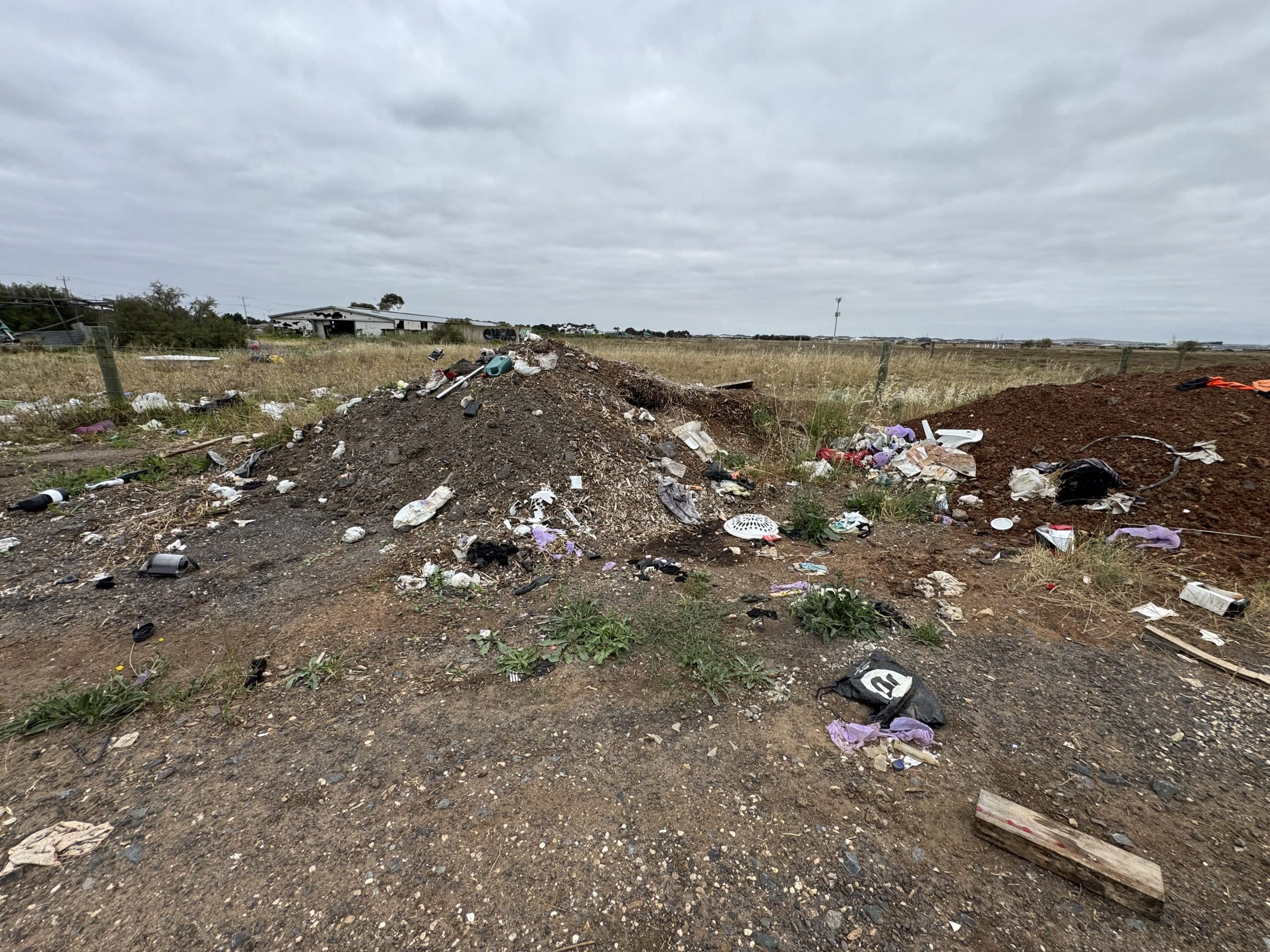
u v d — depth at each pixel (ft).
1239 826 6.30
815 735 7.65
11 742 7.32
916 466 20.35
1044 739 7.64
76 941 4.94
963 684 8.76
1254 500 14.08
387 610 10.74
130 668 8.94
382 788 6.63
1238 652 9.54
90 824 6.11
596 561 13.24
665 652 9.43
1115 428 18.98
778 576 12.79
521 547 13.21
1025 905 5.41
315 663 8.93
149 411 27.30
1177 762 7.22
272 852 5.81
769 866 5.74
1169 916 5.33
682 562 13.46
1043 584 12.05
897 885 5.58
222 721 7.77
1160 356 91.56
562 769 6.95
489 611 10.82
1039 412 21.81
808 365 46.39
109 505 15.96
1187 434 17.28
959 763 7.20
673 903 5.35
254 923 5.09
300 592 11.44
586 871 5.64
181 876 5.53
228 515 15.72
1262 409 17.49
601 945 4.97
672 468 18.53
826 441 24.34
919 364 55.72
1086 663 9.32
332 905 5.27
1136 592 11.58
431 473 16.39
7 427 23.98
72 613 10.53
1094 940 5.11
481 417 17.76
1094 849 5.68
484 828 6.10
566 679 8.73
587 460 17.01
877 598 11.59
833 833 6.14
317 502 16.81
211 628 10.09
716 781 6.82
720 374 42.55
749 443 23.88
